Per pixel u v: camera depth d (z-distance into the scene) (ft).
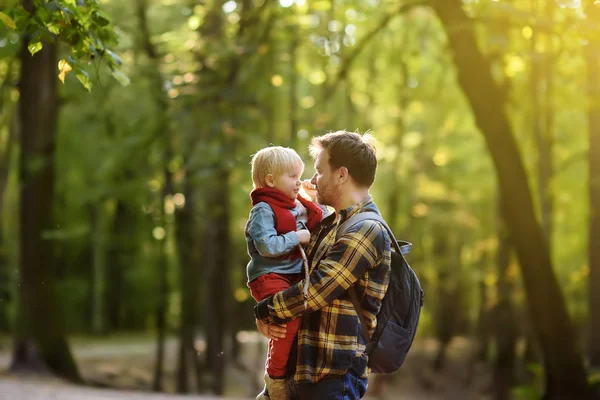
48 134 48.32
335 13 49.90
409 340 10.30
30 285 48.83
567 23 28.12
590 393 36.58
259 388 67.72
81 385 46.68
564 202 76.07
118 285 113.60
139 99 51.19
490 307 73.36
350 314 9.99
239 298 82.69
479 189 81.46
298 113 52.06
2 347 81.56
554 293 36.65
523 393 40.93
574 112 62.85
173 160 51.88
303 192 11.20
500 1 28.68
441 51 61.21
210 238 63.82
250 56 44.34
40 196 48.78
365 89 65.36
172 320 113.60
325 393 9.90
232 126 44.24
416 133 77.05
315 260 10.22
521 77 53.36
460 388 78.23
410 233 84.64
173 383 69.72
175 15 52.90
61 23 13.75
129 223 103.40
